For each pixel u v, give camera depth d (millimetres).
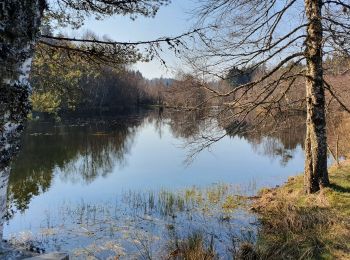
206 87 8141
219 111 8422
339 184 8797
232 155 21531
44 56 6617
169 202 10977
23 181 14898
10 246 2641
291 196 9383
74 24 6062
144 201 11508
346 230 6496
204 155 21688
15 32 1955
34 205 11453
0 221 2137
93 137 28406
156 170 17703
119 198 12133
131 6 5691
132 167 18562
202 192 12469
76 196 12703
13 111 2051
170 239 7828
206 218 9312
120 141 27578
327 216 7176
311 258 5879
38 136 27172
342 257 5695
